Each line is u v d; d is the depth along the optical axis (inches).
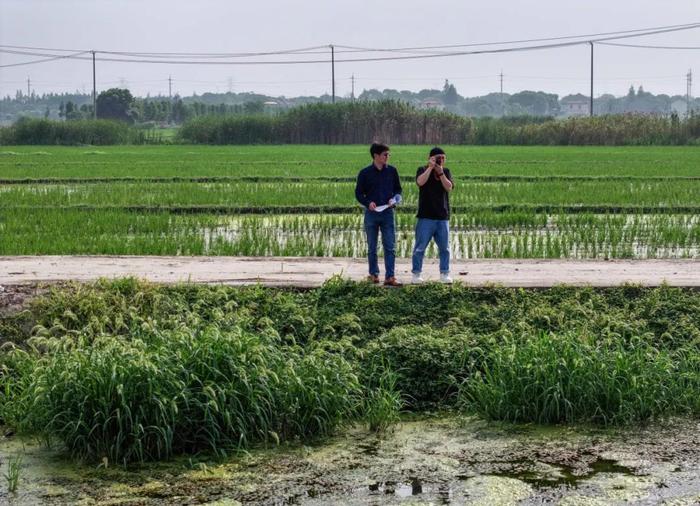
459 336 480.7
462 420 422.9
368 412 412.5
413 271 552.1
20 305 513.0
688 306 520.4
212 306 517.0
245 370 398.6
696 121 2854.3
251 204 1021.8
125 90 5433.1
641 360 438.6
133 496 336.2
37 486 346.0
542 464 365.1
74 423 371.6
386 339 482.3
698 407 429.1
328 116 3176.7
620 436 398.3
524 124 3253.0
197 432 380.5
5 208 952.3
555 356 428.1
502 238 756.0
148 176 1460.4
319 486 344.2
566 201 1039.0
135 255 685.9
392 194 550.0
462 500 329.7
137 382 378.9
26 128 3186.5
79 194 1134.4
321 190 1167.6
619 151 2365.9
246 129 3218.5
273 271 605.0
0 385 440.5
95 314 498.9
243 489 342.0
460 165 1701.5
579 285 550.0
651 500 328.5
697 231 793.6
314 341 466.3
